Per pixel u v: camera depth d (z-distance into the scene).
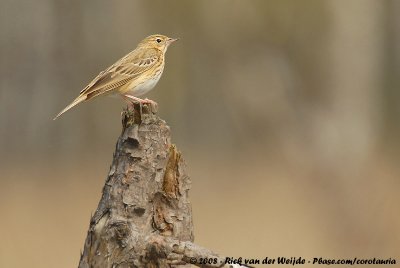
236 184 18.92
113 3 24.66
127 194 5.82
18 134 23.94
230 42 24.23
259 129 23.83
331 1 23.42
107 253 5.70
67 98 24.62
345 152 21.73
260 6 23.86
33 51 24.62
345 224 16.38
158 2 24.31
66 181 19.00
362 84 23.41
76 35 24.80
